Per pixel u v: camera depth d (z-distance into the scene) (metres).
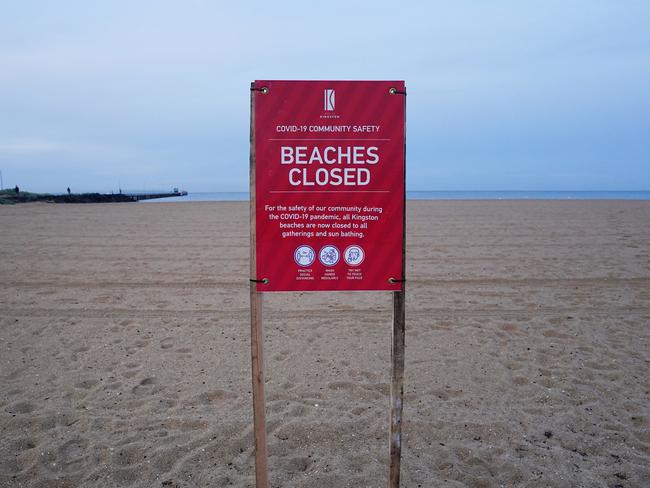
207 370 5.08
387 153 2.65
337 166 2.65
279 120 2.63
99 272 10.15
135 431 3.88
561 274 9.64
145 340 5.99
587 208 29.55
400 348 2.71
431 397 4.44
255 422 2.78
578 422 3.99
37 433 3.85
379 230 2.69
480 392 4.53
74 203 47.78
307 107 2.62
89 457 3.53
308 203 2.67
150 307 7.49
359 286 2.71
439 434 3.82
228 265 10.91
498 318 6.79
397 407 2.74
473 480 3.27
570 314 6.95
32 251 12.95
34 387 4.66
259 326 2.73
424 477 3.30
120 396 4.48
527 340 5.90
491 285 8.78
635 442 3.70
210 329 6.42
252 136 2.63
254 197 2.66
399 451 2.77
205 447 3.65
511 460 3.48
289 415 4.11
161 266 10.81
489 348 5.64
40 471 3.37
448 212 26.64
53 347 5.74
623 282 8.93
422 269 10.23
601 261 10.96
